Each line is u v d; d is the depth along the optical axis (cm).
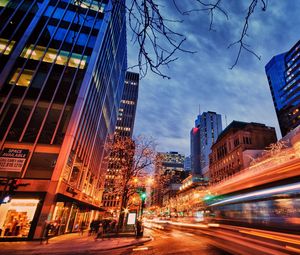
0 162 1962
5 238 1688
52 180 1977
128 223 2412
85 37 2961
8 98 2264
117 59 4703
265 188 950
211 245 1312
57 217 2089
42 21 2792
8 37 2584
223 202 1440
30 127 2198
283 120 8806
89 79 2658
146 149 3083
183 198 9844
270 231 892
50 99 2392
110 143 4506
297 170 777
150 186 3969
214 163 7994
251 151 5841
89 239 1812
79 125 2461
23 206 1852
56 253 1164
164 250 1248
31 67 2492
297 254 724
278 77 10625
